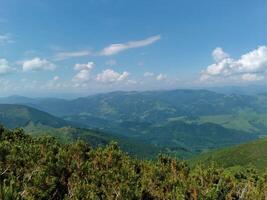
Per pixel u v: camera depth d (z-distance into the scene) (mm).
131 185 21125
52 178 19625
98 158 25406
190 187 21484
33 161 22406
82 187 19359
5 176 19172
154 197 21266
